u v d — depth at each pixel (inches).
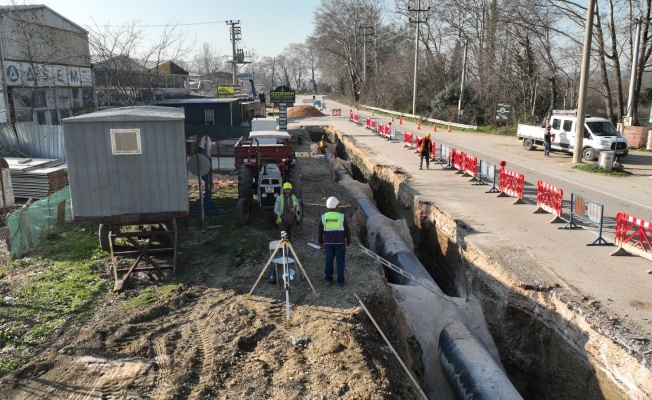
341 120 2048.5
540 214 569.9
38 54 993.5
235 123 1373.0
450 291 520.1
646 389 269.6
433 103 1939.0
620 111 1320.1
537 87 1557.6
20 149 847.7
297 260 354.3
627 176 781.3
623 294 356.8
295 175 596.4
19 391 252.2
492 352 394.3
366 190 813.9
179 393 251.1
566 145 967.0
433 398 364.8
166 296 364.5
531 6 1358.3
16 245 447.5
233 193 703.7
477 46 1972.2
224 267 426.0
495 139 1332.4
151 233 426.9
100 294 369.4
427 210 619.2
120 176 416.2
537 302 370.9
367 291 373.1
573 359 332.8
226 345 297.3
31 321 324.2
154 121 411.5
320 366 275.7
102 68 1299.2
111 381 260.8
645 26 1221.7
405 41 3230.8
